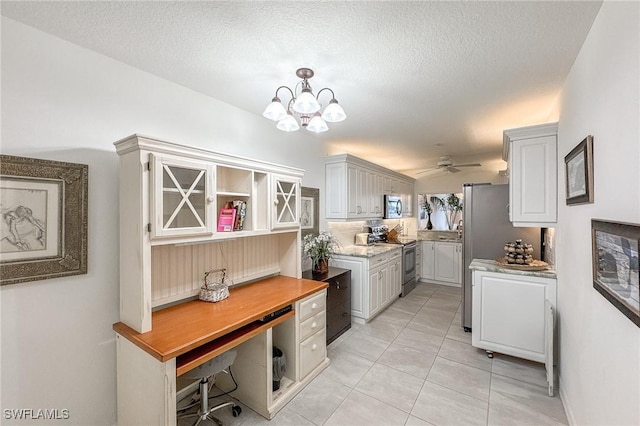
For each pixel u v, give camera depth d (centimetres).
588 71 151
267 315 197
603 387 133
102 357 173
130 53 174
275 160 306
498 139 372
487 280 268
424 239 596
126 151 164
